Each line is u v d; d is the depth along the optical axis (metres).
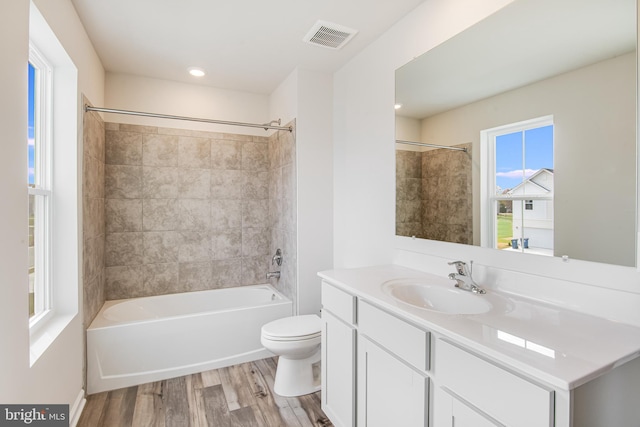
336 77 2.82
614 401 0.91
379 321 1.37
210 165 3.19
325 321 1.84
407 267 2.00
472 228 1.58
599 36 1.10
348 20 2.04
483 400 0.92
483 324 1.05
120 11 1.92
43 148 1.77
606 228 1.08
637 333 0.97
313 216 2.82
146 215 2.94
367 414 1.45
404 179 2.01
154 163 2.97
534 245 1.30
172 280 3.04
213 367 2.47
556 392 0.75
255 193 3.39
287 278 2.97
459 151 1.64
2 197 1.03
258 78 2.99
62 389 1.64
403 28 2.00
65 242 1.88
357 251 2.52
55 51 1.68
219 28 2.12
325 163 2.86
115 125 2.82
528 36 1.32
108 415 1.89
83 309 2.05
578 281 1.17
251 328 2.63
